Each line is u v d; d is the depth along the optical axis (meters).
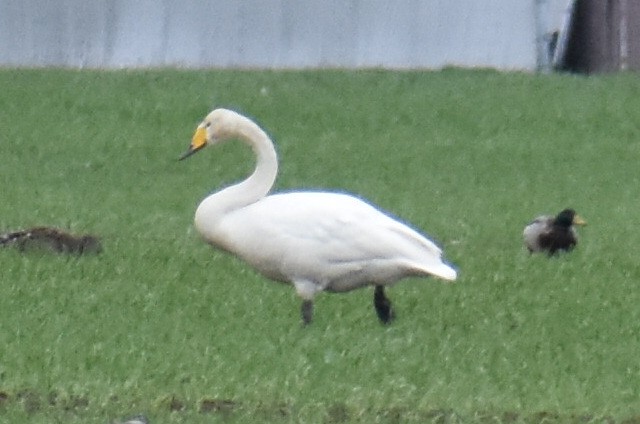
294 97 29.52
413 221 19.77
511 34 33.06
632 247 17.83
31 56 31.81
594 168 25.47
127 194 21.53
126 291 13.45
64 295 13.16
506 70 32.69
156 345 11.52
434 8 32.81
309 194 12.20
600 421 10.17
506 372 11.12
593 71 33.22
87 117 27.44
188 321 12.35
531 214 20.78
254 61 32.41
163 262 15.05
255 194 12.15
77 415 9.97
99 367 10.88
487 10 32.94
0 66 31.42
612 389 10.84
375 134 27.39
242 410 10.13
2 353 11.18
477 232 18.91
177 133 26.81
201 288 13.70
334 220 11.84
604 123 28.69
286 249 11.83
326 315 12.65
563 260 16.28
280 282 12.47
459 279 14.59
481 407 10.25
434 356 11.48
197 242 16.62
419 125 28.12
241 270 14.62
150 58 32.09
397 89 30.44
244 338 11.80
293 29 32.47
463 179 24.14
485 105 29.50
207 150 25.66
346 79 31.11
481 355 11.59
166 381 10.55
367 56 32.72
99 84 29.78
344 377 10.80
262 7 32.38
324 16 32.53
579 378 11.12
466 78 31.53
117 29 32.06
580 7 33.19
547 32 33.12
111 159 24.55
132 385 10.39
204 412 10.10
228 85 30.19
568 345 12.07
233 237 11.99
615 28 33.12
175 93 29.33
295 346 11.57
